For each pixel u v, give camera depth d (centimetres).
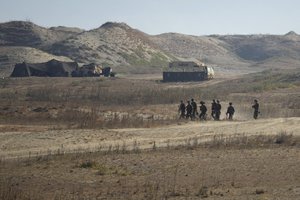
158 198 2355
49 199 2355
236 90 10300
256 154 3488
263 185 2605
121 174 2930
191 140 4166
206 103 7800
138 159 3347
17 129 4741
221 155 3466
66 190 2558
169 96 8256
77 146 3878
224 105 7681
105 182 2741
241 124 5025
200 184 2655
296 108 7206
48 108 6075
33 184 2692
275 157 3378
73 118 5431
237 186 2591
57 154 3528
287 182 2667
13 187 2589
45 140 4062
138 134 4475
